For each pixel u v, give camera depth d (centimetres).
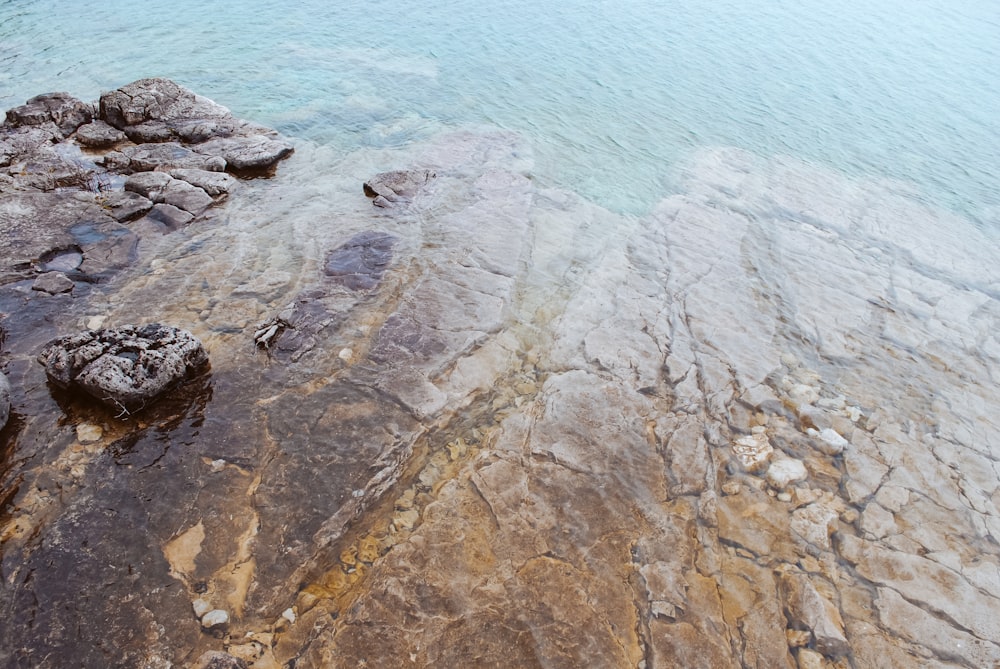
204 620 197
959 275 383
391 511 239
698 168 472
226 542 220
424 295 327
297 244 356
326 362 286
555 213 405
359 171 435
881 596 224
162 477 239
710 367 303
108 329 271
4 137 429
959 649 210
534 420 272
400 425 264
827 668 202
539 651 198
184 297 314
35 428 249
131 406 256
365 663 192
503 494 245
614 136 510
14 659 182
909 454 274
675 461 262
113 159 420
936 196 461
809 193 452
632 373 296
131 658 186
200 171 407
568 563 225
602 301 336
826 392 299
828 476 263
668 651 201
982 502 259
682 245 385
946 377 313
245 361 283
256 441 253
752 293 352
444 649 197
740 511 248
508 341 307
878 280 373
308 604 207
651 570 225
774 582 226
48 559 208
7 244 330
